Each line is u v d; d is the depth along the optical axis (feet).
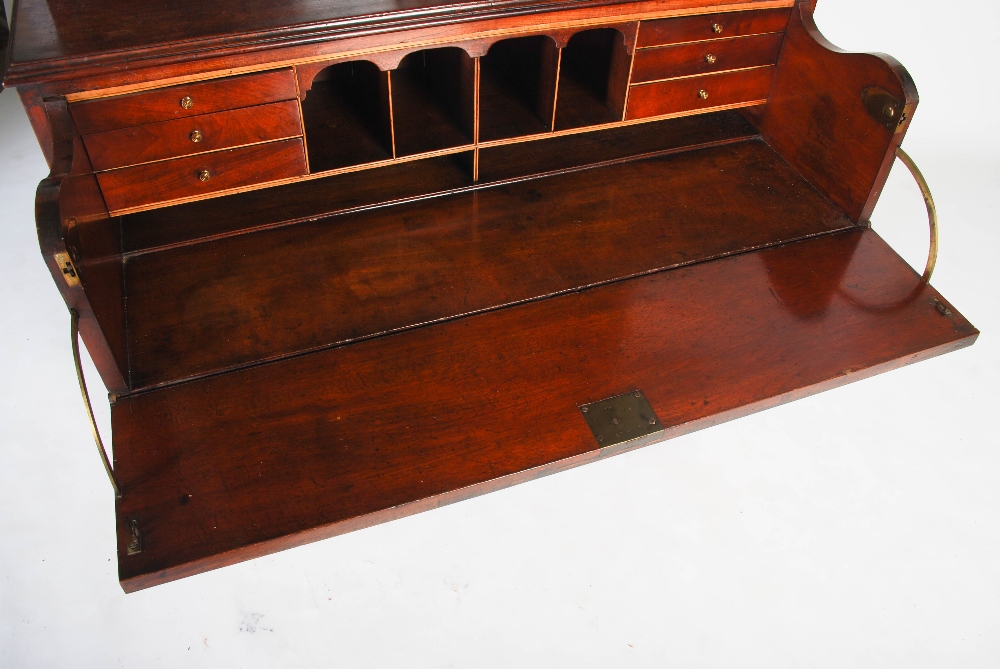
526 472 6.24
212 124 7.36
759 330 7.50
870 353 7.31
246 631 6.30
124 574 5.47
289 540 5.78
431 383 6.86
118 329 6.89
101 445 5.76
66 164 6.11
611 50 8.87
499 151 9.67
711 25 8.67
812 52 8.80
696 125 10.31
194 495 5.96
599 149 9.82
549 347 7.24
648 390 6.89
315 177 8.20
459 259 8.15
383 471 6.16
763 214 8.90
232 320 7.39
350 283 7.83
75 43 6.62
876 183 8.38
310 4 7.36
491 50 10.15
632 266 8.15
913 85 7.67
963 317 7.69
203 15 7.12
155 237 8.27
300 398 6.69
